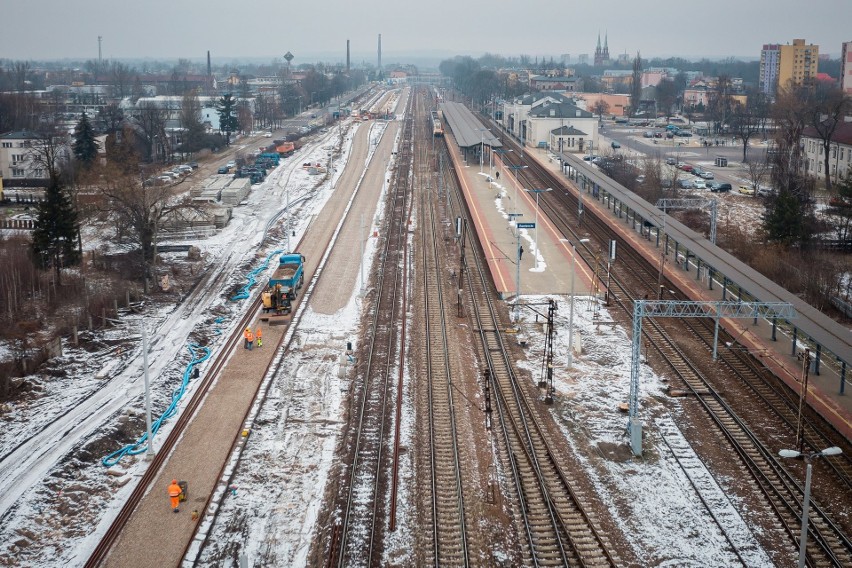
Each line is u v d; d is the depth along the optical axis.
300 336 58.19
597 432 42.44
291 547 32.84
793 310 43.16
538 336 57.25
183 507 35.34
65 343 54.97
